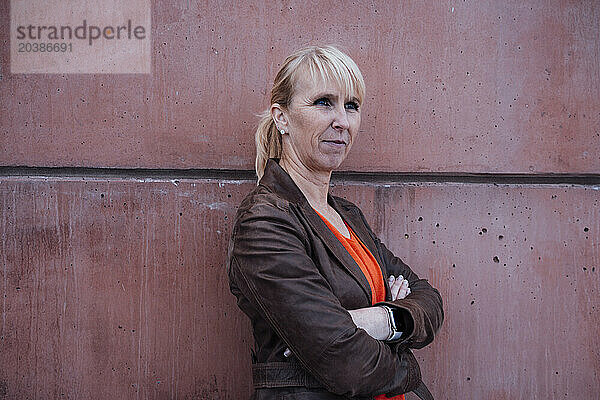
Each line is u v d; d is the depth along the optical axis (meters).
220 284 2.32
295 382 1.66
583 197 2.48
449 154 2.42
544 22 2.46
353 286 1.73
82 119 2.28
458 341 2.45
